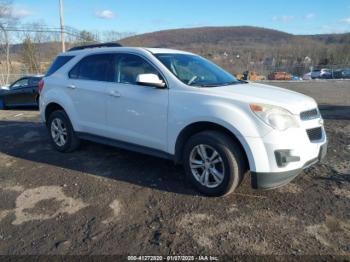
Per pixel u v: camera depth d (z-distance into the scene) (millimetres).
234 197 4031
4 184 4562
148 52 4648
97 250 3051
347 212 3648
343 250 3002
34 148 6234
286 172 3637
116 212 3736
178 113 4113
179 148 4238
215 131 3939
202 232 3312
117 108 4797
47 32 30234
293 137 3631
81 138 5523
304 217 3553
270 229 3342
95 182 4570
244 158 3834
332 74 41969
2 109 12805
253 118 3643
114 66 4988
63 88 5637
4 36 31875
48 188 4402
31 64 36312
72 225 3477
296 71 49812
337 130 7383
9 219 3619
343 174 4703
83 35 31906
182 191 4238
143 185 4445
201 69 4820
